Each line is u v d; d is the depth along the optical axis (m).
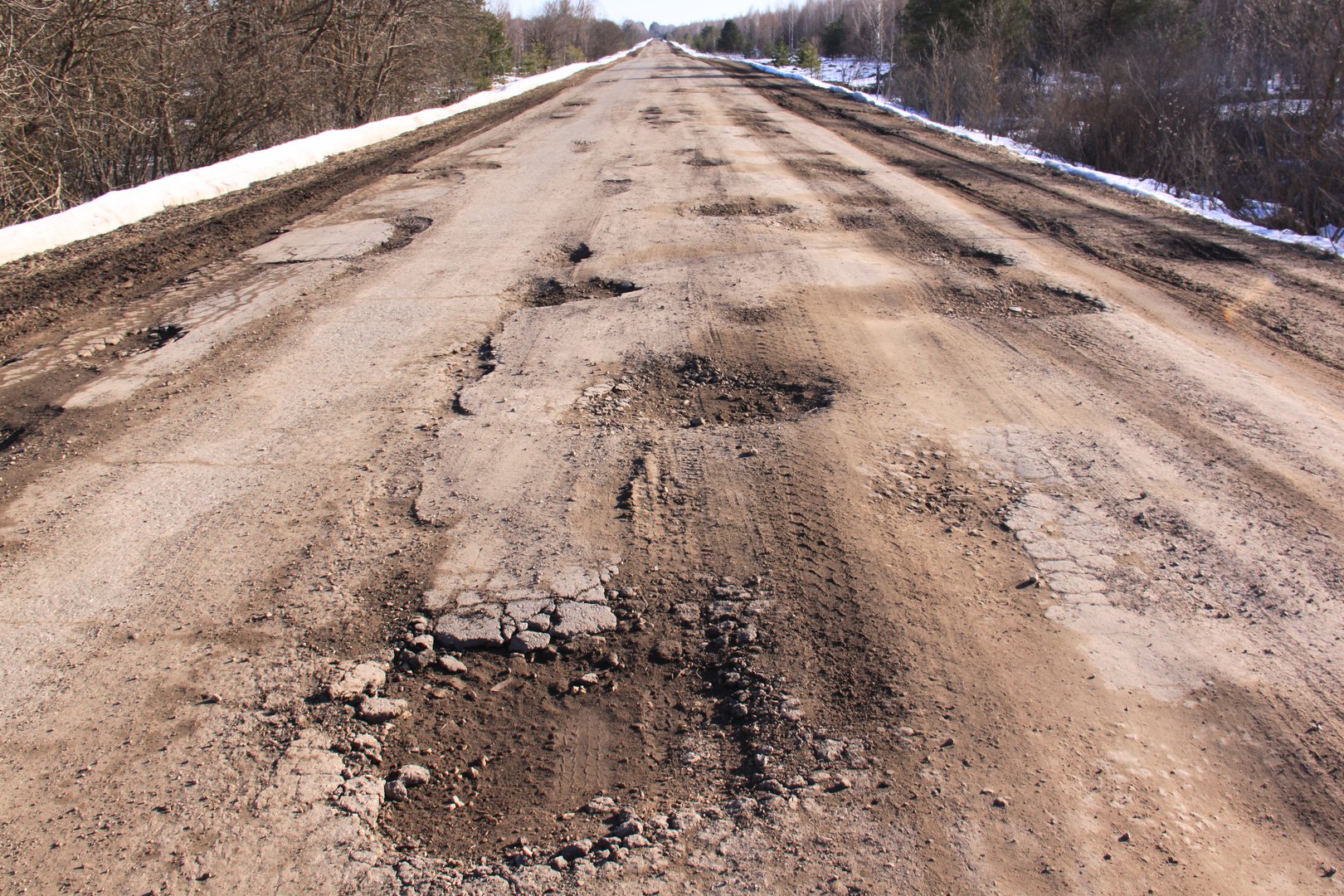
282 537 3.20
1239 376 4.46
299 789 2.13
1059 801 2.05
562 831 2.02
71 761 2.22
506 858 1.94
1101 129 12.22
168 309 5.80
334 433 4.02
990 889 1.83
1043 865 1.89
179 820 2.04
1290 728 2.27
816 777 2.13
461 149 12.69
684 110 17.34
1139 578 2.88
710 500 3.37
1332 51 9.56
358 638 2.67
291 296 6.01
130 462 3.80
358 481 3.58
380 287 6.16
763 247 6.89
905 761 2.17
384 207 8.80
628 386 4.45
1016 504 3.31
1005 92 16.88
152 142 13.14
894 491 3.41
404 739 2.30
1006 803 2.04
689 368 4.63
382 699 2.43
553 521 3.25
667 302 5.65
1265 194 9.36
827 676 2.47
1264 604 2.74
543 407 4.23
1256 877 1.87
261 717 2.37
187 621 2.76
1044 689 2.40
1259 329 5.11
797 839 1.96
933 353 4.79
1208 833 1.98
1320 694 2.38
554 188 9.45
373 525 3.27
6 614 2.81
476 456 3.76
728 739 2.28
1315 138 9.16
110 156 12.23
